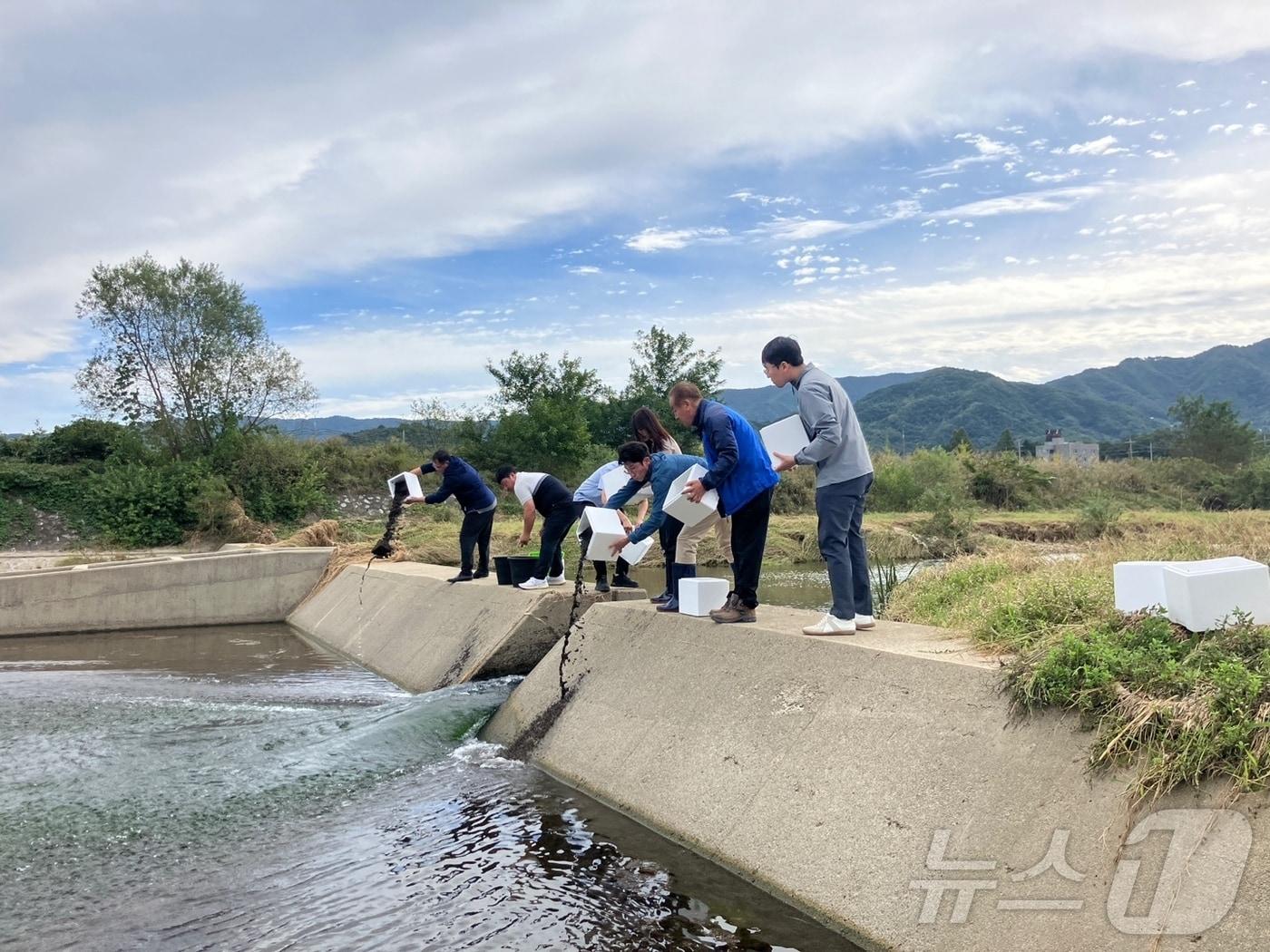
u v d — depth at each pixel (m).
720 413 6.19
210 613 16.56
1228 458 45.25
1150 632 4.23
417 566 15.09
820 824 4.62
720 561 21.84
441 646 10.65
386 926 4.37
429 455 35.75
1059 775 3.84
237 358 31.14
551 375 38.62
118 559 22.00
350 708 8.88
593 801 6.11
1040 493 33.50
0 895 4.76
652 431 7.51
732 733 5.60
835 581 5.79
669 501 6.37
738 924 4.25
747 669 5.89
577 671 7.59
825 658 5.43
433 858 5.18
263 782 6.54
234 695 9.73
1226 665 3.64
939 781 4.27
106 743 7.55
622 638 7.39
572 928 4.27
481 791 6.39
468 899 4.62
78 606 15.83
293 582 17.09
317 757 7.11
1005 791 3.98
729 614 6.51
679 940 4.11
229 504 26.86
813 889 4.38
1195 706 3.52
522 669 9.51
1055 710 4.02
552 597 9.59
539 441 33.28
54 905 4.64
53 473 29.03
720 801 5.28
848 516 5.80
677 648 6.68
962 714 4.41
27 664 12.50
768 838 4.81
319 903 4.63
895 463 33.53
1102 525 19.56
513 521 25.94
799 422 6.09
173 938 4.28
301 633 15.50
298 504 28.95
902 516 26.69
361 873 4.99
